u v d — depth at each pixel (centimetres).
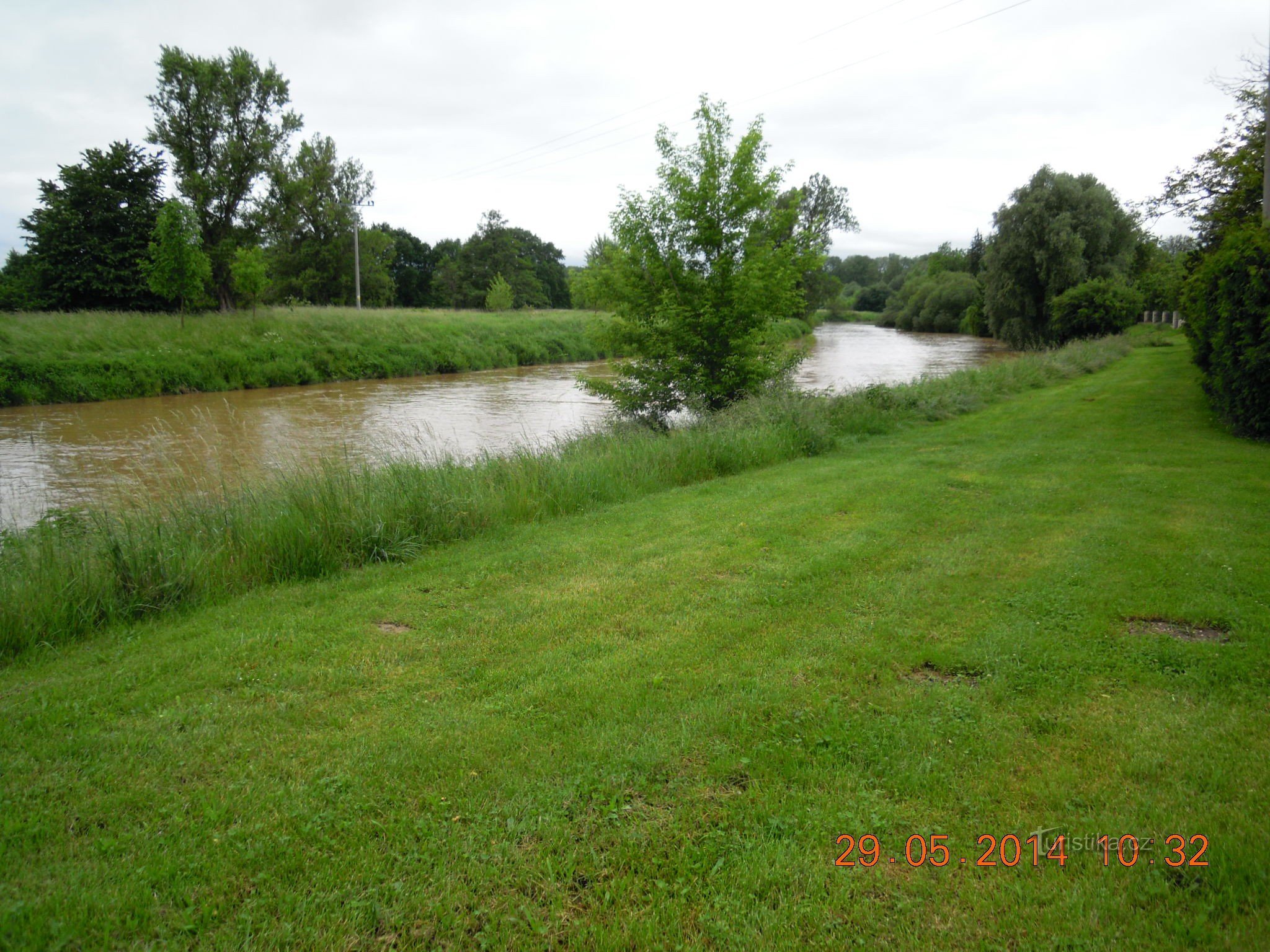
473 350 3884
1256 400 1167
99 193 3681
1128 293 3694
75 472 1342
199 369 2817
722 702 422
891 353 4647
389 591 626
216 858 299
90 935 260
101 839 308
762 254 1468
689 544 743
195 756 374
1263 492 852
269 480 895
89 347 2708
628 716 409
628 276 1492
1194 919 261
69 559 595
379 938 262
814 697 425
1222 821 310
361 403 2486
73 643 531
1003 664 461
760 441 1215
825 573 640
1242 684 423
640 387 1516
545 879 289
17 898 275
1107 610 537
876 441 1384
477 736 390
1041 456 1143
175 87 4003
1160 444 1178
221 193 4106
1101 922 264
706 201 1448
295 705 427
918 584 606
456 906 276
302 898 278
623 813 328
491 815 326
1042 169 4534
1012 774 351
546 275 11100
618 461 1055
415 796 341
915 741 378
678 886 284
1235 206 1873
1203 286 1428
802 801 334
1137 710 401
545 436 1723
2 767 361
